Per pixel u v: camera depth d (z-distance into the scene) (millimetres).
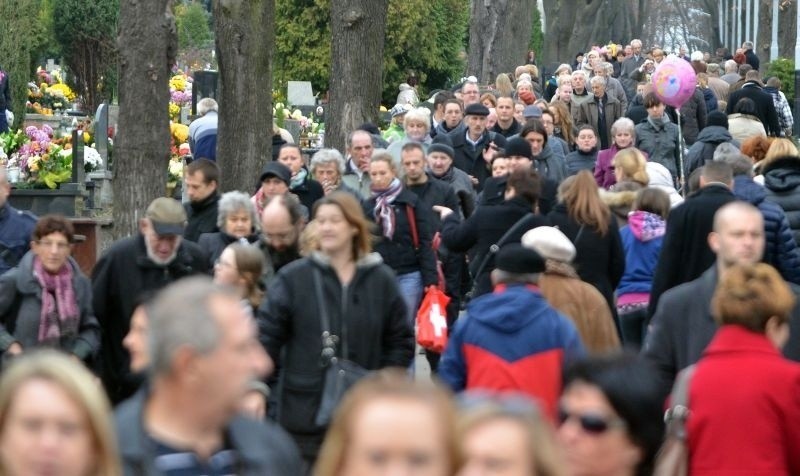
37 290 27766
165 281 28328
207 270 28906
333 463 12500
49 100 97750
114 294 28406
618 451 16062
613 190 37469
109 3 121562
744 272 19094
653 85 54219
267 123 50312
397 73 165375
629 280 35031
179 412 13758
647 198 35250
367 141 43281
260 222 31359
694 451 18781
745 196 30875
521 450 13234
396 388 12508
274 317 24453
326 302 24500
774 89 85438
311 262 24672
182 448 13742
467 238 31922
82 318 28172
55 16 121188
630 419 16016
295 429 24297
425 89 173250
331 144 59031
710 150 50312
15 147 56000
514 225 31359
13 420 12867
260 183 36719
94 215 54594
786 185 33531
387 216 35125
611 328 26719
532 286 22875
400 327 24875
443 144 42906
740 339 18828
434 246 37281
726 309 18891
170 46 42531
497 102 55062
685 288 23203
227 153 50000
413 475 12273
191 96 81250
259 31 49750
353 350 24484
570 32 177250
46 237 27625
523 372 22344
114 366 28750
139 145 42344
